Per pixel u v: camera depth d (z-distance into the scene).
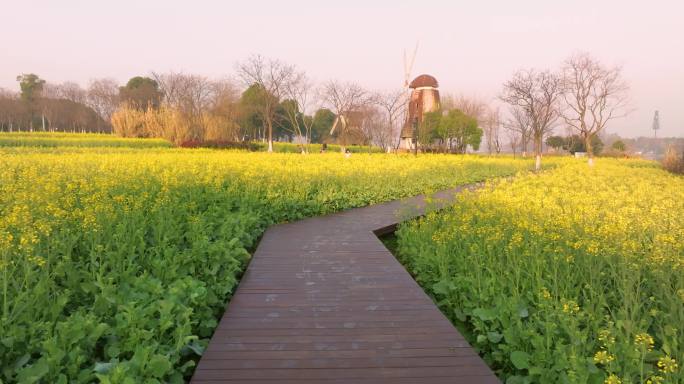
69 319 4.49
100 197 9.62
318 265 7.54
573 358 4.12
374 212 12.75
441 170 22.88
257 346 4.64
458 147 51.50
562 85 33.94
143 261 6.69
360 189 15.15
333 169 18.89
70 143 38.25
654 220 9.61
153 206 9.21
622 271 6.09
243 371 4.14
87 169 15.07
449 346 4.68
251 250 9.05
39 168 15.30
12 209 8.41
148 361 4.01
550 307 5.18
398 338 4.86
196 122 43.69
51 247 6.38
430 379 4.05
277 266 7.48
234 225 9.12
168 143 43.12
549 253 6.99
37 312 4.62
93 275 5.78
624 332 5.08
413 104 56.50
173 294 5.19
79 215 7.50
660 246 7.04
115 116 49.94
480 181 21.78
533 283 6.13
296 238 9.48
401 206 13.74
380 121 59.50
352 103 45.31
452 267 7.39
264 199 11.83
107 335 4.58
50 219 7.34
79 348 4.03
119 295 5.23
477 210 10.41
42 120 77.25
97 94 82.44
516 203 11.45
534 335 4.67
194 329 5.26
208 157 24.05
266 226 10.73
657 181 19.81
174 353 4.30
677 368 4.29
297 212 11.87
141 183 12.19
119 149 32.34
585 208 10.63
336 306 5.75
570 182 19.31
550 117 37.25
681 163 26.25
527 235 7.73
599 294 5.96
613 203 12.33
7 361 4.02
